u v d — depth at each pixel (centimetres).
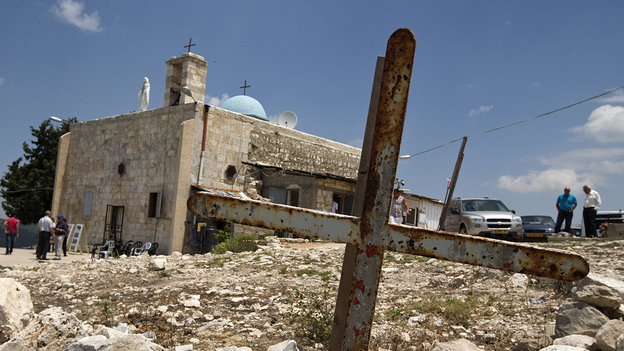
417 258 974
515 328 471
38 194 2945
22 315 455
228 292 693
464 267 817
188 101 1927
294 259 1069
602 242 1080
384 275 834
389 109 184
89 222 2117
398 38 182
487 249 187
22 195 2944
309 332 476
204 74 2000
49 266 1126
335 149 2441
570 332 409
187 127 1772
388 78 183
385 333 463
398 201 1473
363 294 187
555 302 541
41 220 1609
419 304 588
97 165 2144
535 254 186
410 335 460
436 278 761
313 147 2314
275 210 195
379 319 529
